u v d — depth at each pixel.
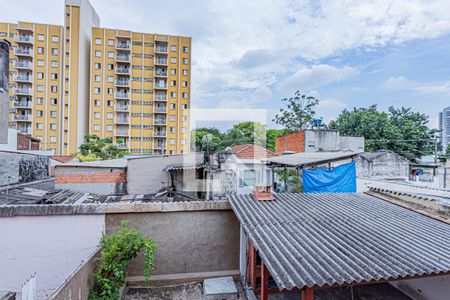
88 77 46.59
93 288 4.75
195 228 6.09
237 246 6.25
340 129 35.84
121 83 46.53
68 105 43.28
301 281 3.31
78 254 5.56
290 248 4.17
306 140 20.22
